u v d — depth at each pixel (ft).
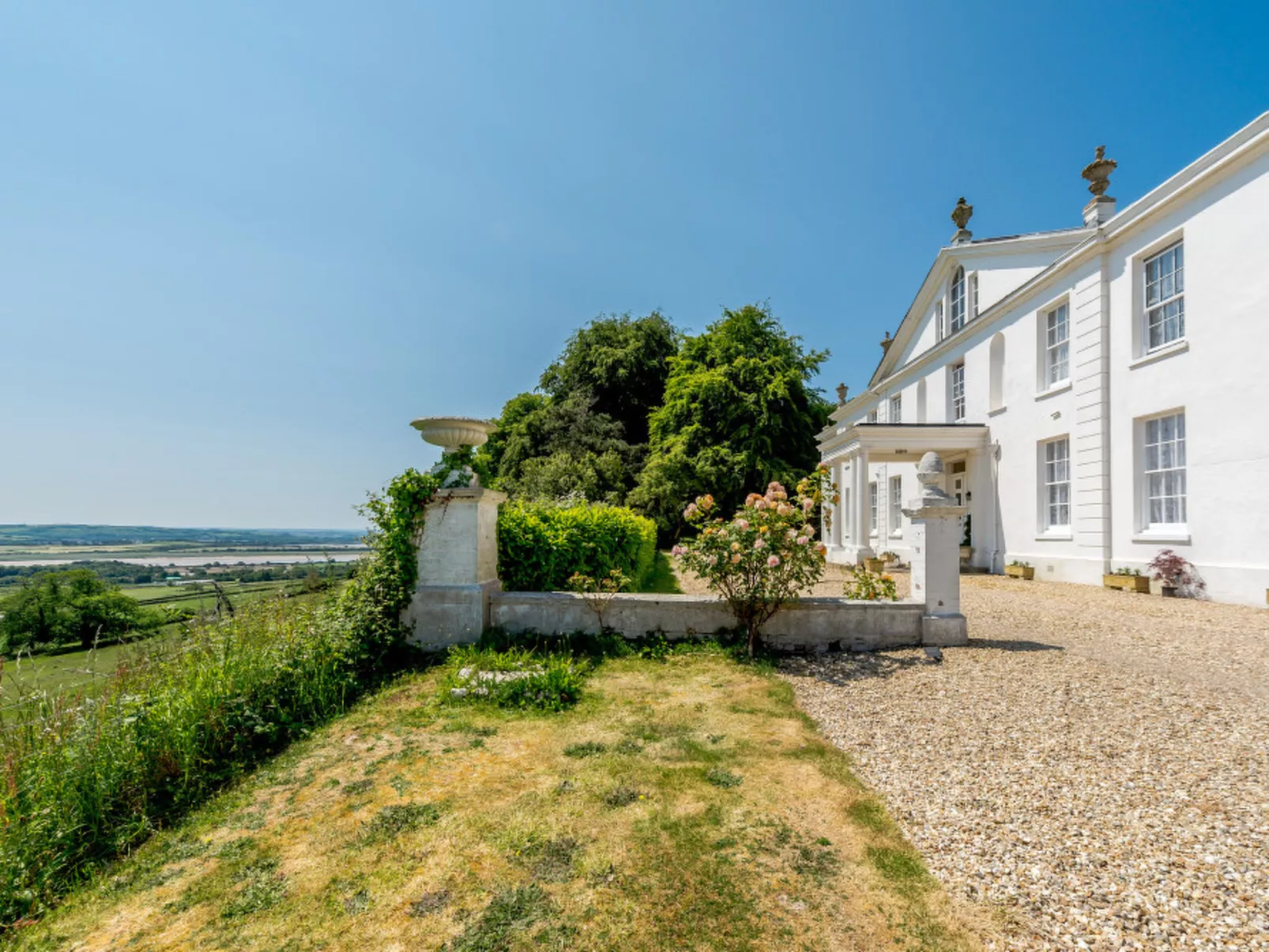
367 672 19.24
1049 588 37.65
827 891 8.09
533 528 24.79
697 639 21.58
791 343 103.30
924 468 21.53
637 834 9.53
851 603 21.07
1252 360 29.40
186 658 14.96
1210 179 31.35
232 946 7.41
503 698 15.99
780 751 12.79
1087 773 11.17
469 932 7.45
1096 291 38.99
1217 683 16.39
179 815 10.96
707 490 85.92
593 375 109.70
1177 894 7.66
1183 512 33.99
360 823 10.12
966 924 7.39
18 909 8.38
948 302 61.62
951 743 12.85
